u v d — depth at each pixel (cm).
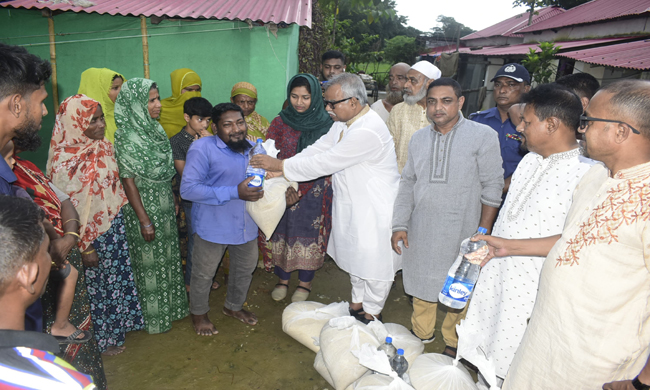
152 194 284
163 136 289
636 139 136
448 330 293
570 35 1405
